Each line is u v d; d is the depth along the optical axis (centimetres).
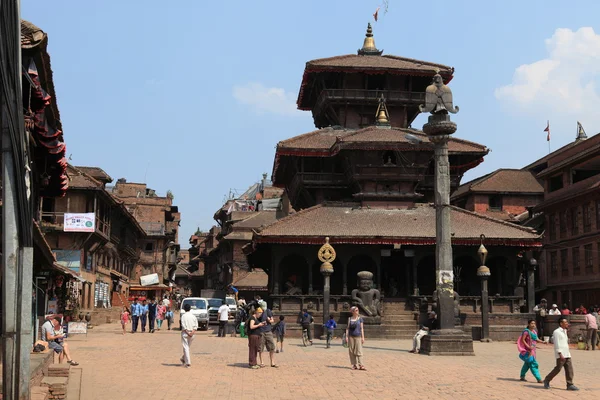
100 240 6200
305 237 4441
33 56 1762
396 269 5044
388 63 5972
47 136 2158
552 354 3288
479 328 4284
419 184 5453
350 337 2444
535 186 7881
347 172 5203
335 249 4566
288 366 2527
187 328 2512
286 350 3316
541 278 6919
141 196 11344
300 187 5400
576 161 6306
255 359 2448
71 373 2245
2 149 1045
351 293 4547
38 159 2397
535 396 1853
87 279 5884
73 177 5862
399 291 5012
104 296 6925
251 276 9250
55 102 2227
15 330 1077
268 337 2488
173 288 13225
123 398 1731
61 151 2317
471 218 4797
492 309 4453
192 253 17188
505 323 4356
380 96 5834
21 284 1092
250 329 2462
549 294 6781
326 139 5494
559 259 6619
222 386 1969
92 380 2083
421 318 4362
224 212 11419
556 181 6969
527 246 4550
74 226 5084
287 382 2072
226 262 10306
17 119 1029
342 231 4559
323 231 4544
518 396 1850
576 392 1934
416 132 5191
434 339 3073
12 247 1065
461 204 8262
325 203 4938
